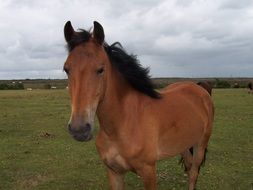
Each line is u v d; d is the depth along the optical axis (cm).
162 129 165
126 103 154
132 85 159
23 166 300
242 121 552
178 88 203
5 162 313
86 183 258
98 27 136
